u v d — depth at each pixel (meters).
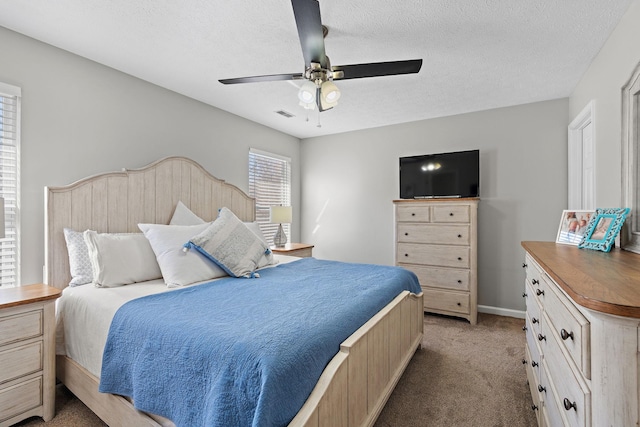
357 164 4.72
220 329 1.33
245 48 2.38
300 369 1.17
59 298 2.06
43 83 2.30
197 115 3.48
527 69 2.70
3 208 1.75
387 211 4.49
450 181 3.87
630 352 0.76
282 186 4.85
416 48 2.36
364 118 4.14
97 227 2.46
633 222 1.75
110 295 1.90
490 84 3.03
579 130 3.23
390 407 1.99
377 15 1.97
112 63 2.63
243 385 1.10
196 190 3.26
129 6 1.89
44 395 1.81
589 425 0.86
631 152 1.79
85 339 1.82
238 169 4.02
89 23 2.06
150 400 1.33
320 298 1.82
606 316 0.79
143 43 2.32
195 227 2.63
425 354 2.75
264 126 4.46
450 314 3.64
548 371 1.40
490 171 3.79
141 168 2.79
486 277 3.84
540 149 3.53
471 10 1.92
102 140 2.64
